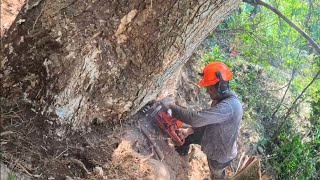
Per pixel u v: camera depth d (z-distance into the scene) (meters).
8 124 2.49
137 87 2.86
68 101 2.66
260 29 5.99
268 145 5.91
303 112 6.79
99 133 3.07
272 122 6.25
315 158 5.81
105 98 2.85
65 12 2.38
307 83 6.83
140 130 3.40
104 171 2.84
